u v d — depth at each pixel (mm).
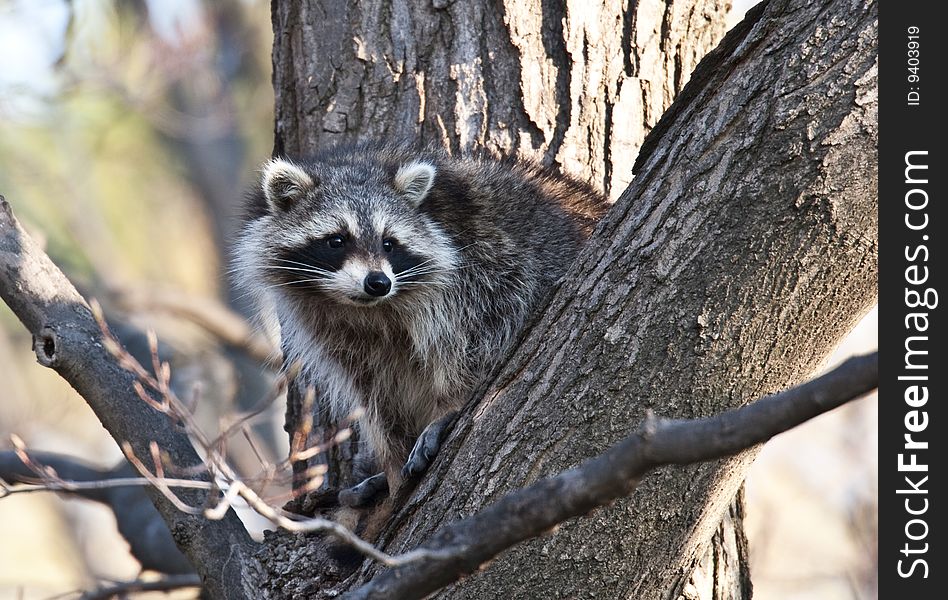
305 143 9453
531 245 8664
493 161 8852
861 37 6047
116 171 22328
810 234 6066
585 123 8906
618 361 6359
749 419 4688
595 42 8953
